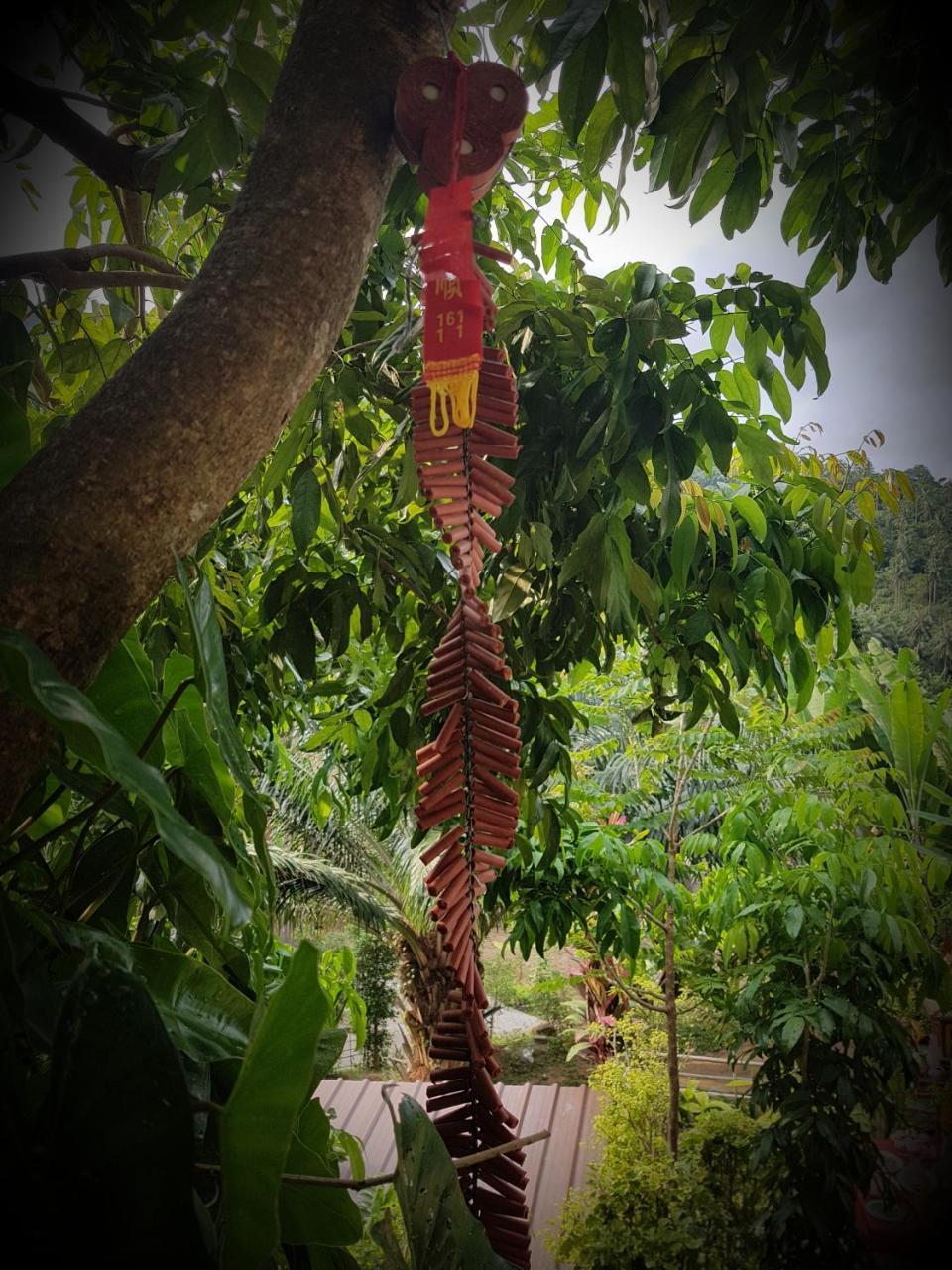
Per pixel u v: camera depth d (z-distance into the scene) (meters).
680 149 1.04
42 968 0.68
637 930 3.25
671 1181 3.33
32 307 1.53
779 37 1.00
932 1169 3.50
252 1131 0.54
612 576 1.46
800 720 3.41
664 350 1.36
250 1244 0.55
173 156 1.25
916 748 3.29
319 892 5.74
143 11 1.44
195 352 0.70
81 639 0.62
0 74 1.23
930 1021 3.97
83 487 0.64
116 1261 0.49
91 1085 0.52
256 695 1.94
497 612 1.50
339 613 1.63
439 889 0.63
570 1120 4.32
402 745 1.71
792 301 1.31
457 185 0.74
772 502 1.86
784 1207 3.07
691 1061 4.90
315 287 0.75
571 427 1.40
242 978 1.10
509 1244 0.69
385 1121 4.23
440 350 0.71
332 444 1.62
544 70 0.90
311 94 0.81
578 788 3.47
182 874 1.02
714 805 3.84
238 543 2.11
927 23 0.94
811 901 3.22
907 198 1.19
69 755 1.01
